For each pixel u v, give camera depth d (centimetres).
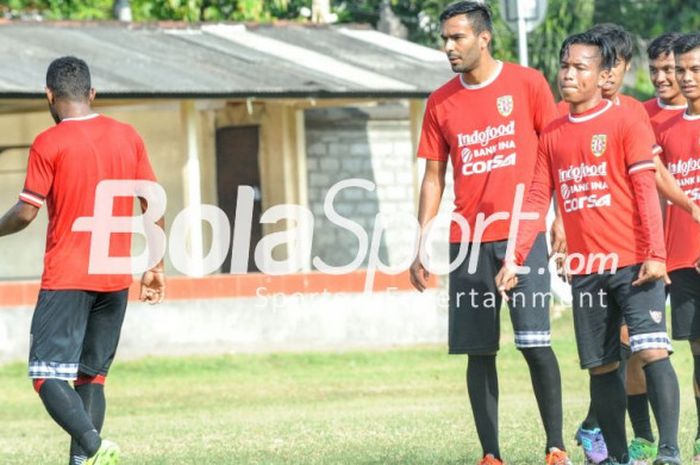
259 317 6444
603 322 2589
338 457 3078
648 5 9938
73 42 7175
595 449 2825
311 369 5931
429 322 6675
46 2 9544
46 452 3578
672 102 2998
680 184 2947
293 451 3244
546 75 9369
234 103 7969
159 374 5806
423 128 2847
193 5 9256
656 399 2528
